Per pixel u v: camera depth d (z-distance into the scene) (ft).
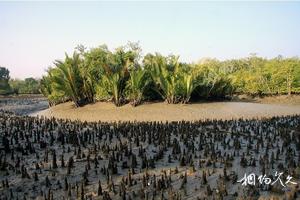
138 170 38.86
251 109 97.76
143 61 110.93
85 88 110.63
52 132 59.72
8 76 323.37
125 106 104.22
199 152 46.32
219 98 120.06
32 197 31.60
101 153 45.14
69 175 37.11
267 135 55.88
